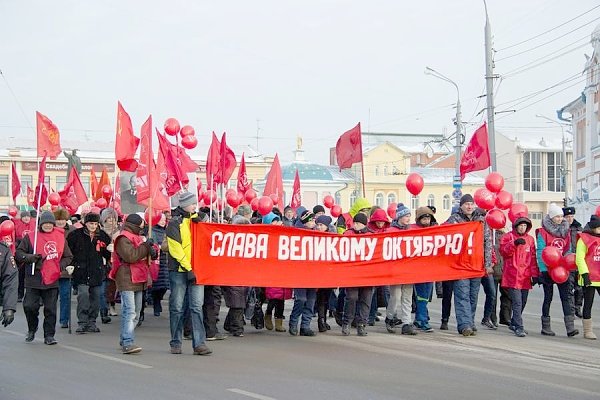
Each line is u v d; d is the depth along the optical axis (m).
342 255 11.78
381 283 11.82
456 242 11.95
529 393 7.87
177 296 10.03
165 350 10.50
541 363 9.62
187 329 11.62
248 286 11.55
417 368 9.19
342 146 16.33
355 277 11.78
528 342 11.39
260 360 9.70
